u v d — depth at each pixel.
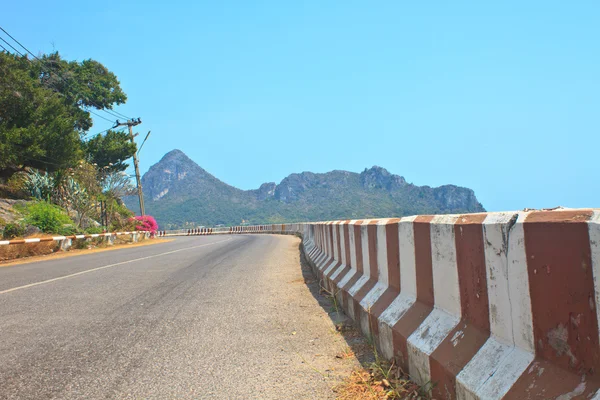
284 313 5.50
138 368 3.54
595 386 1.61
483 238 2.36
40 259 15.34
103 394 3.03
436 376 2.63
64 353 3.93
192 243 24.58
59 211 25.12
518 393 1.93
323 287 7.21
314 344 4.15
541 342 1.92
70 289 7.41
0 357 3.83
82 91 41.34
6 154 23.72
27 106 25.72
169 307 5.88
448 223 2.80
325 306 5.89
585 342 1.66
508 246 2.13
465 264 2.58
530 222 1.96
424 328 2.98
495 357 2.21
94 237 23.16
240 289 7.33
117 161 43.09
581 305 1.67
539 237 1.90
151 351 3.98
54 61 39.19
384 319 3.60
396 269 3.80
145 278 8.70
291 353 3.89
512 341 2.13
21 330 4.73
